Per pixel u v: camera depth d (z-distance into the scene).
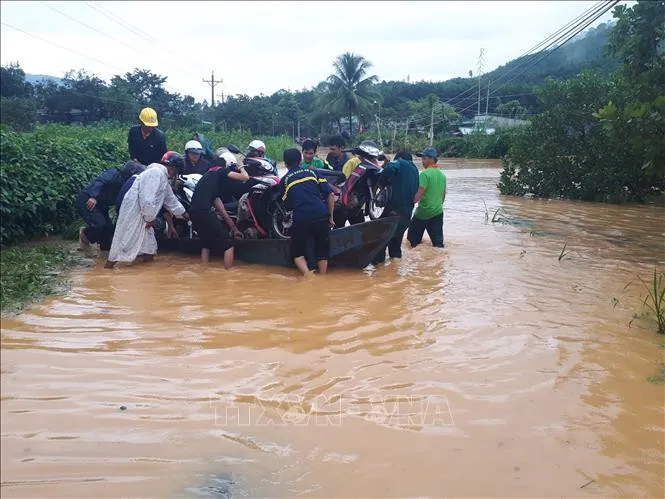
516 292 6.70
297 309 5.98
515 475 3.22
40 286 6.55
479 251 9.02
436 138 56.78
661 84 12.27
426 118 59.62
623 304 6.26
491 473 3.23
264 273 7.50
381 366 4.60
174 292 6.55
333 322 5.59
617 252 9.04
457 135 57.00
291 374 4.43
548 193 17.44
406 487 3.10
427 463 3.32
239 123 68.81
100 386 4.16
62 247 9.11
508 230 11.10
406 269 7.82
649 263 8.25
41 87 54.91
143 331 5.26
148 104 55.88
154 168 7.73
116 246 7.67
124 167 8.80
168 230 8.67
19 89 52.66
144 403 3.94
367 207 8.30
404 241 9.89
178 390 4.14
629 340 5.21
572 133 17.36
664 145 8.80
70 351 4.76
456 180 24.17
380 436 3.59
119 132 24.69
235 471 3.23
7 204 8.81
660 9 13.16
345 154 9.84
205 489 3.07
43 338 5.02
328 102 63.00
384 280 7.21
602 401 4.08
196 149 9.52
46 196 9.69
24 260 7.85
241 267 7.84
